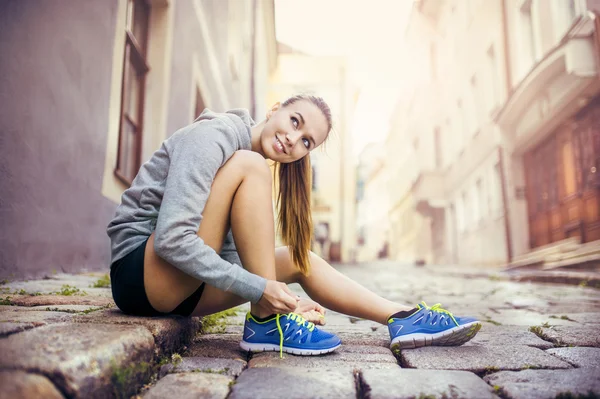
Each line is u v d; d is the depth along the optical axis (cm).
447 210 1583
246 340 168
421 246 1942
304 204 187
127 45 501
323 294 187
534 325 249
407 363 160
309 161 189
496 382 137
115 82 440
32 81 288
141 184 161
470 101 1314
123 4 457
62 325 139
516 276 699
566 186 846
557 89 784
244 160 158
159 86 568
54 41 315
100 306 202
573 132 809
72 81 348
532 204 1001
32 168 298
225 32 995
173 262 142
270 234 158
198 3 743
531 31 962
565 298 425
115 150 452
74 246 372
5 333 127
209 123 159
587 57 677
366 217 4012
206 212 152
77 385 100
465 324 176
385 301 187
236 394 123
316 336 165
